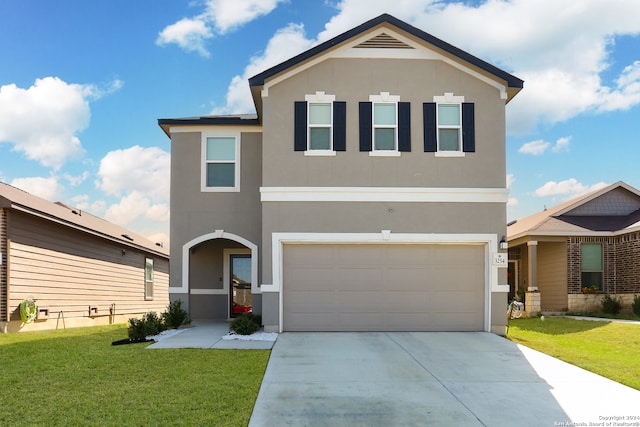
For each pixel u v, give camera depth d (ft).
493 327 41.39
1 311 43.39
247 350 33.53
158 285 84.17
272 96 42.39
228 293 52.42
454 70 43.09
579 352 34.81
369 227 41.39
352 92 42.63
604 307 61.21
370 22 42.29
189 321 46.78
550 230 63.41
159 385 24.59
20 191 54.49
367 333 40.47
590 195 69.62
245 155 48.70
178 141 48.93
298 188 41.34
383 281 41.75
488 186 42.11
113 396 22.77
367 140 42.06
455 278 42.06
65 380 25.53
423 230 41.52
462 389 25.22
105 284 63.16
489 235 41.75
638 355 34.14
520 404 22.97
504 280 41.65
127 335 41.75
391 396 23.85
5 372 27.17
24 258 46.11
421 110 42.63
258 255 47.83
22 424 19.19
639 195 70.23
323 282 41.57
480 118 42.73
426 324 41.63
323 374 27.55
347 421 20.44
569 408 22.49
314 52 42.22
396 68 42.88
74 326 54.85
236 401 22.20
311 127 42.34
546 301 69.56
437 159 42.14
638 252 60.44
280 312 40.78
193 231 48.14
